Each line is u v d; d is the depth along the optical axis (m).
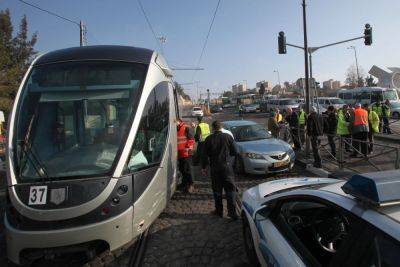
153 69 6.59
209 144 7.00
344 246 2.86
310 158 12.63
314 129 10.86
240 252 5.54
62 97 5.90
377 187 2.70
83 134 5.69
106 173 5.29
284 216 4.08
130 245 6.02
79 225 4.91
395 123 27.20
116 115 5.84
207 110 58.16
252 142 11.22
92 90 5.95
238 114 55.12
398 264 2.38
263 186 5.55
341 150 10.72
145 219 5.68
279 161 10.37
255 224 4.49
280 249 3.68
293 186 5.25
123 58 6.36
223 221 6.86
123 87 6.04
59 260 5.70
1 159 11.53
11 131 5.63
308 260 3.32
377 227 2.61
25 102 5.88
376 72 41.56
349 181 3.01
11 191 5.11
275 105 46.84
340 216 3.72
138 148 5.78
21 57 33.94
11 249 4.99
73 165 5.37
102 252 5.42
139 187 5.57
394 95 33.62
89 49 6.55
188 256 5.52
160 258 5.51
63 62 6.24
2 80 29.17
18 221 4.95
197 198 8.48
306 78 15.41
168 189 7.00
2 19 33.41
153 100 6.41
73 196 4.99
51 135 5.64
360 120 12.77
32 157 5.41
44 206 4.92
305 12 15.58
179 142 8.91
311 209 4.02
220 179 6.92
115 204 5.16
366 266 2.62
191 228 6.59
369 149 10.21
